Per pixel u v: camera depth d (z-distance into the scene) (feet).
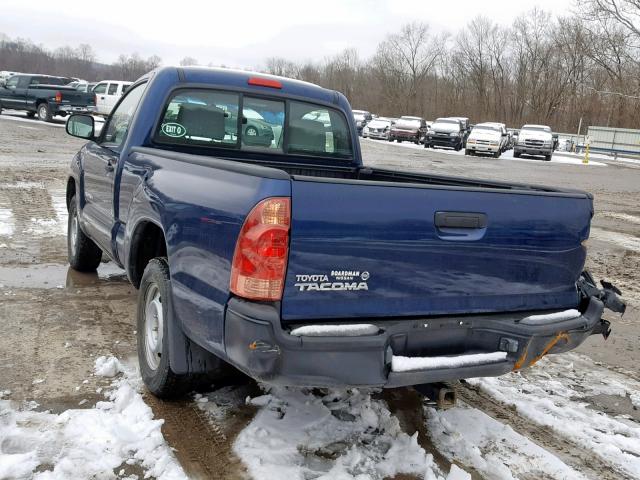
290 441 11.20
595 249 33.17
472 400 13.73
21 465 9.98
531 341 10.88
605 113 196.44
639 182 79.61
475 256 10.65
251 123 16.28
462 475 10.41
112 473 10.03
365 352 9.43
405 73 262.06
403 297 10.08
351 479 10.18
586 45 162.50
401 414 12.77
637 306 22.57
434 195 10.13
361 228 9.52
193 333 10.80
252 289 9.20
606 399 14.51
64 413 11.64
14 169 46.01
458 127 115.85
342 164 17.92
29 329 15.90
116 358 14.42
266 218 9.05
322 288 9.42
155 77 15.30
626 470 11.38
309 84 17.38
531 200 11.18
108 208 16.40
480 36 237.86
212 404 12.48
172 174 12.20
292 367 9.11
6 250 23.77
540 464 11.30
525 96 230.27
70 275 20.98
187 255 10.89
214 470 10.27
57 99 89.51
